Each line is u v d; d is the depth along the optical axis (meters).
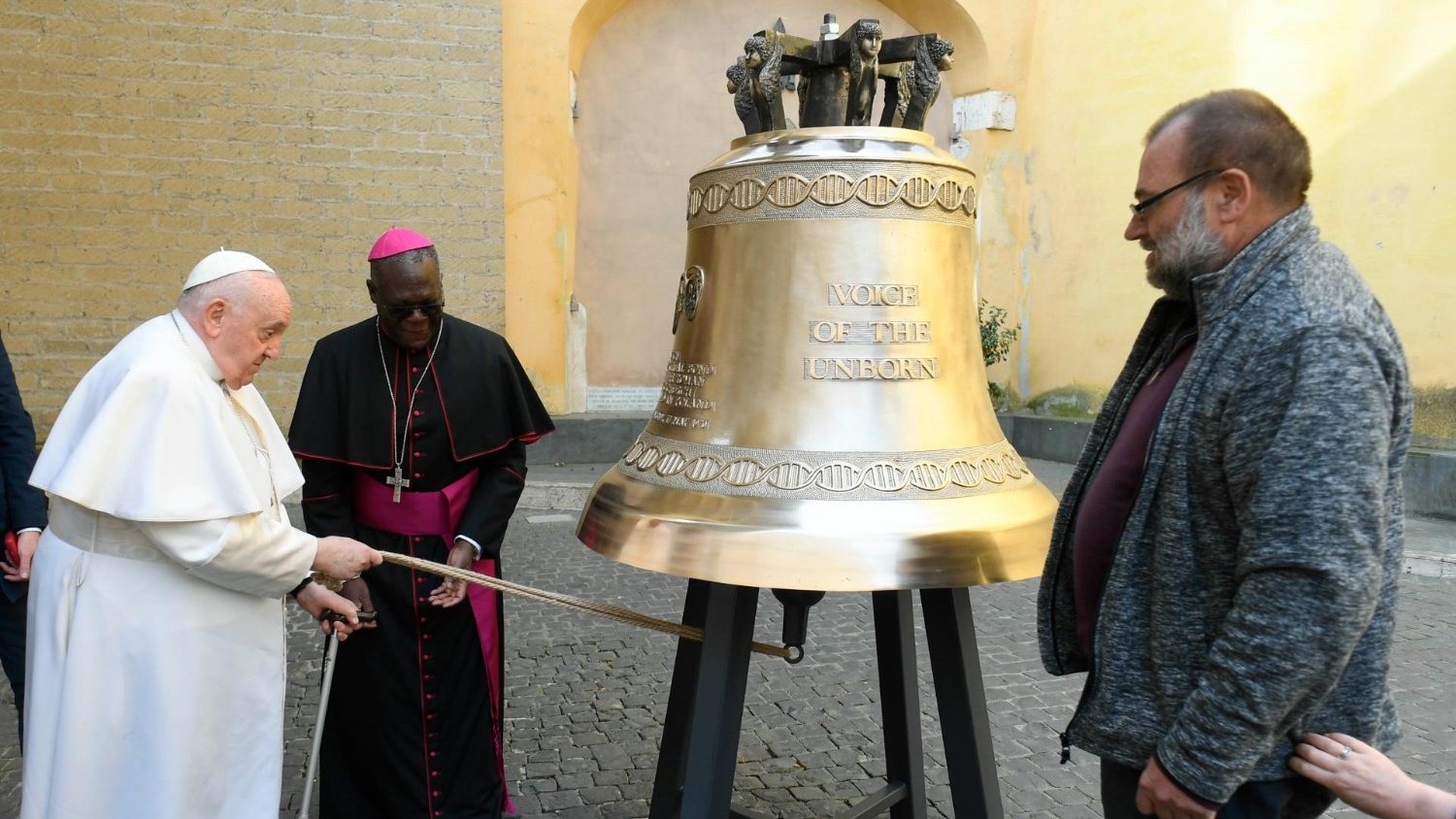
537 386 7.63
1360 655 1.42
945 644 2.00
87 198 6.54
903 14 8.44
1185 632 1.42
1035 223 8.49
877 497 1.59
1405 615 4.75
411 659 2.52
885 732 2.55
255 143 6.71
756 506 1.58
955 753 2.02
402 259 2.31
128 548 2.04
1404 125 6.23
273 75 6.69
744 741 3.51
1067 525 1.70
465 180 7.07
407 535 2.51
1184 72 7.17
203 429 2.02
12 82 6.38
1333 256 1.40
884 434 1.65
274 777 2.21
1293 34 6.62
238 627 2.13
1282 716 1.29
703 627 2.12
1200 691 1.34
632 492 1.73
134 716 2.03
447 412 2.50
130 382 1.98
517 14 7.25
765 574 1.51
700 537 1.56
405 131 6.94
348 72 6.81
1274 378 1.31
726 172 1.75
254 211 6.76
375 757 2.53
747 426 1.68
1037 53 8.33
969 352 1.82
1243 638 1.29
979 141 8.51
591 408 8.10
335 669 2.55
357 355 2.51
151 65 6.52
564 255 7.55
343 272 6.94
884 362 1.68
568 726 3.62
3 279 6.48
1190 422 1.40
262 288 2.10
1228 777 1.31
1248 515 1.31
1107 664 1.51
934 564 1.53
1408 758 3.33
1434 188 6.14
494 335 2.66
